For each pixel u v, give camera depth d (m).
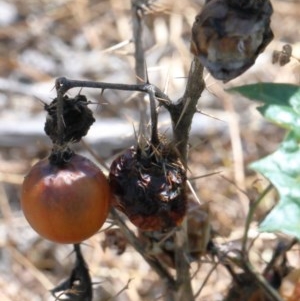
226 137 0.69
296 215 0.30
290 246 0.39
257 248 0.52
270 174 0.31
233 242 0.39
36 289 0.59
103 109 0.71
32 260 0.61
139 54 0.41
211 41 0.29
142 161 0.32
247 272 0.38
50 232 0.32
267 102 0.33
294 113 0.32
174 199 0.32
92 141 0.65
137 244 0.37
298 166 0.31
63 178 0.32
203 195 0.63
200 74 0.32
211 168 0.67
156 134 0.32
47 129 0.32
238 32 0.28
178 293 0.37
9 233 0.62
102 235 0.55
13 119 0.72
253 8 0.29
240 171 0.64
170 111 0.33
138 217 0.32
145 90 0.32
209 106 0.73
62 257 0.61
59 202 0.31
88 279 0.36
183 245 0.36
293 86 0.33
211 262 0.38
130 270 0.57
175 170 0.32
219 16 0.29
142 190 0.32
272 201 0.53
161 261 0.37
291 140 0.32
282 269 0.40
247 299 0.39
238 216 0.62
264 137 0.72
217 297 0.52
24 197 0.32
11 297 0.58
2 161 0.67
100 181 0.32
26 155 0.68
